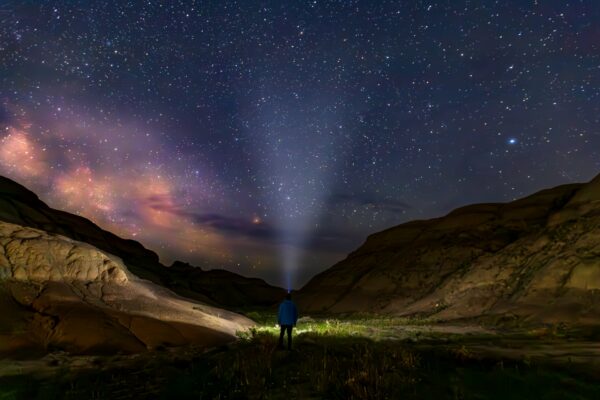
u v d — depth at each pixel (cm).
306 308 4472
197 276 5662
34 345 1123
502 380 796
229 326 1738
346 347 1268
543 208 3866
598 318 1873
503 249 3212
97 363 1044
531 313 2145
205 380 830
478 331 1881
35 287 1367
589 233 2539
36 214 2688
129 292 1595
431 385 796
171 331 1369
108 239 3766
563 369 937
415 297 3550
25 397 739
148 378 888
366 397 710
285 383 813
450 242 4050
